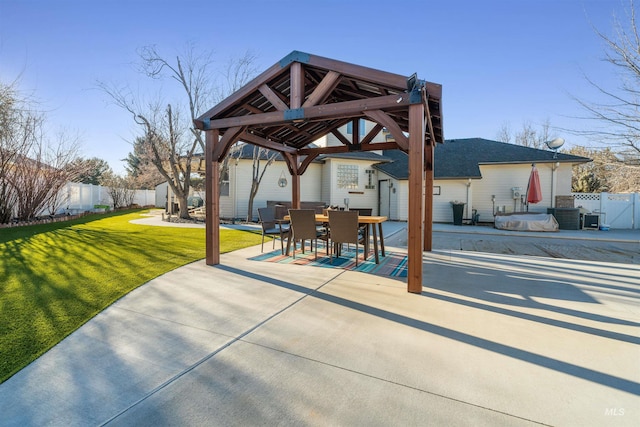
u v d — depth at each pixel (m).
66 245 7.07
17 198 11.30
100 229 10.28
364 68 4.25
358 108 4.28
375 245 5.57
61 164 12.44
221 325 2.95
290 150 7.93
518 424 1.70
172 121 13.39
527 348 2.53
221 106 5.26
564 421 1.72
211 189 5.37
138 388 2.00
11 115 10.76
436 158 16.03
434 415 1.76
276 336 2.74
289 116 4.69
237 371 2.20
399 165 16.28
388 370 2.22
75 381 2.06
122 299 3.62
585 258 6.34
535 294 3.90
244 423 1.70
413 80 3.82
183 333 2.78
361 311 3.32
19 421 1.70
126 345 2.55
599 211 12.96
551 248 7.66
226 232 10.15
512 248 7.60
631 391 1.98
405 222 14.56
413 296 3.82
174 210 16.55
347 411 1.80
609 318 3.14
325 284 4.30
